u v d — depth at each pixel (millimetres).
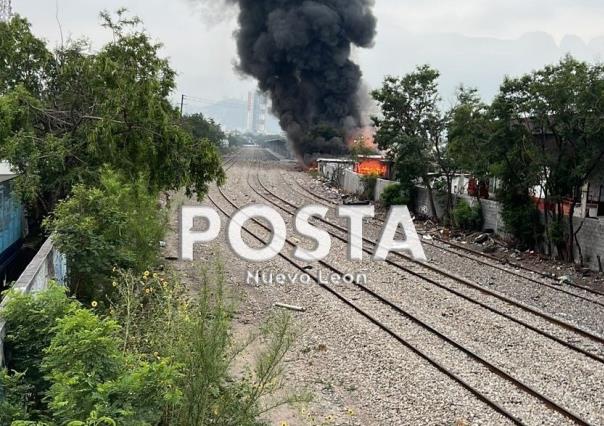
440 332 12617
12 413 5395
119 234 11422
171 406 5957
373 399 9562
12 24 17109
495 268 20078
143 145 16484
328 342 12133
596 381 10352
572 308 15258
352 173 43156
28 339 6484
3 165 19875
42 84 17859
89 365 5340
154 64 17984
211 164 18656
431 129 31141
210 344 6309
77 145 16219
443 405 9242
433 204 31609
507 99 22531
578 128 20453
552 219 22359
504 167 23516
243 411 6578
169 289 10000
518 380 10047
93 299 10297
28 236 19438
